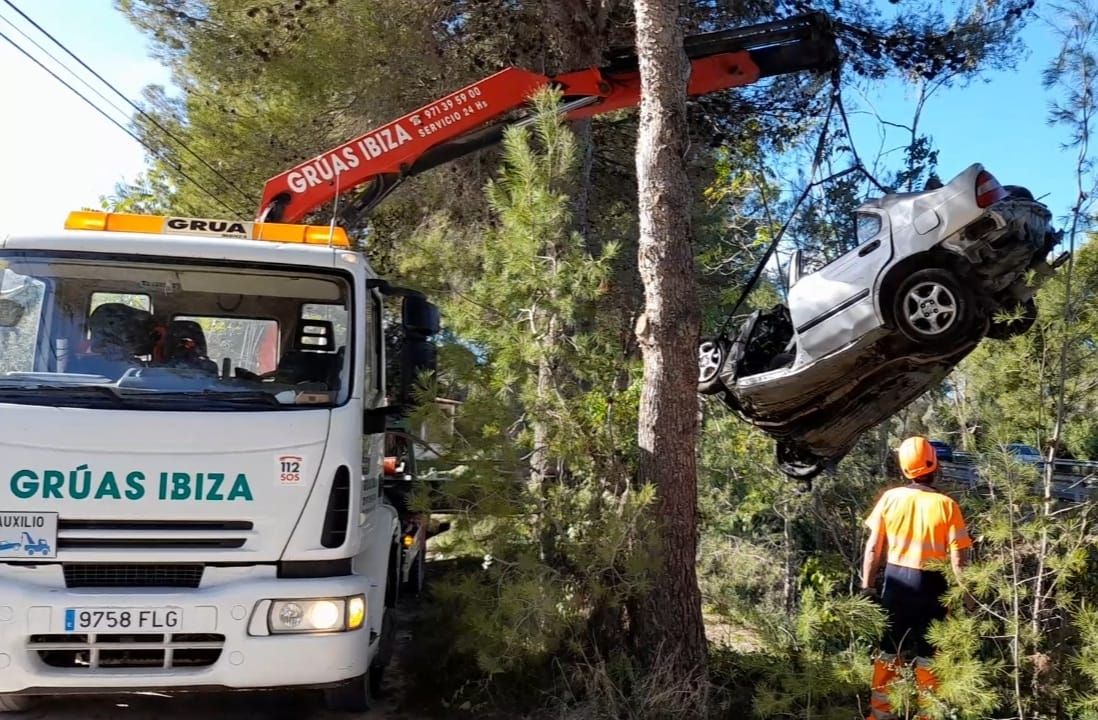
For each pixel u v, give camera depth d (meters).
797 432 7.67
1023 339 5.80
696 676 5.73
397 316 6.40
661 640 5.79
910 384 7.09
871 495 8.09
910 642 5.44
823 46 9.10
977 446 5.77
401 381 5.56
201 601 4.64
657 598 5.86
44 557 4.62
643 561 5.69
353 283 5.35
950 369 6.84
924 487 5.62
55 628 4.52
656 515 5.93
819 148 8.78
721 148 12.54
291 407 4.98
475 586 5.84
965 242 6.39
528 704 5.80
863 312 6.74
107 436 4.71
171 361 5.06
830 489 8.41
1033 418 5.75
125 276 5.21
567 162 6.50
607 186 13.75
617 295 8.01
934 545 5.45
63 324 5.07
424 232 12.44
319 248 5.43
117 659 4.62
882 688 5.35
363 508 5.27
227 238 5.59
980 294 6.47
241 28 11.08
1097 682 5.05
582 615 5.93
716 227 11.44
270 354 5.21
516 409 6.36
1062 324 5.69
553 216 6.26
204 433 4.79
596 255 10.32
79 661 4.62
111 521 4.68
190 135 12.61
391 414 5.44
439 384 6.18
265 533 4.81
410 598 8.35
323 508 4.90
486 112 8.45
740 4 11.59
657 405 6.04
